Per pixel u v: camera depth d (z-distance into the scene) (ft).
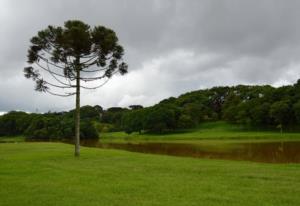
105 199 46.06
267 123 376.89
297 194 47.80
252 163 87.66
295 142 221.25
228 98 488.44
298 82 400.26
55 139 400.67
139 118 438.81
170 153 154.92
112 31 111.65
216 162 89.04
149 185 55.21
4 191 51.65
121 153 118.52
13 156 107.76
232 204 42.75
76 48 108.68
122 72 114.93
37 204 43.78
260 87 481.05
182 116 422.82
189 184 55.72
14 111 512.63
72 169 75.46
